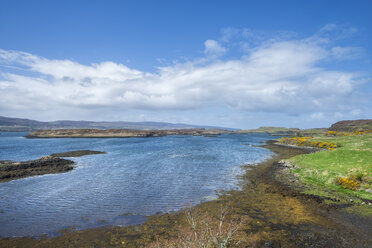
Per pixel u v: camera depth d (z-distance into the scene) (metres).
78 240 14.27
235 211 18.75
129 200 22.30
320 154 40.97
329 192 23.64
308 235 14.35
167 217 17.83
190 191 25.31
